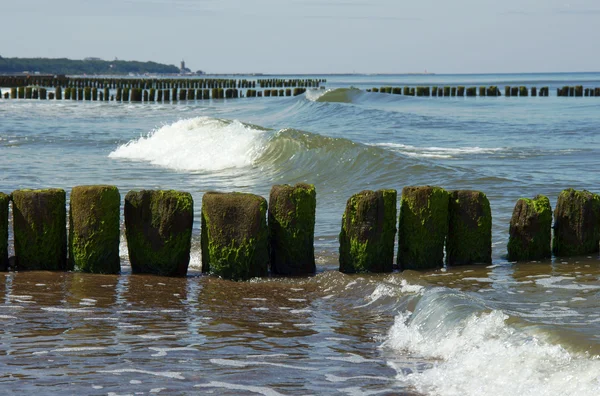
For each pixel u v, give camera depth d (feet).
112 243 31.32
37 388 17.94
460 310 22.66
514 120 119.44
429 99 194.70
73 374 18.95
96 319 24.34
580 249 33.76
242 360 20.26
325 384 18.38
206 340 22.16
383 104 178.60
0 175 58.95
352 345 21.72
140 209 31.27
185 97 207.62
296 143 63.36
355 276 30.19
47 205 31.12
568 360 18.07
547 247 33.47
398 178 55.62
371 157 59.52
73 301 26.71
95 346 21.36
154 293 28.14
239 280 30.48
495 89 228.63
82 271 31.17
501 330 20.71
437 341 21.22
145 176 59.98
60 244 31.65
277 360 20.26
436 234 32.07
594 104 167.84
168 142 71.97
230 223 30.53
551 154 72.33
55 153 75.25
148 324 23.85
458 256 32.78
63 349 21.04
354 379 18.70
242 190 53.88
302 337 22.54
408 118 120.57
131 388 18.02
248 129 70.38
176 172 62.59
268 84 339.36
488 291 27.78
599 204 33.81
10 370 19.20
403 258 32.30
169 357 20.44
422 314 23.57
